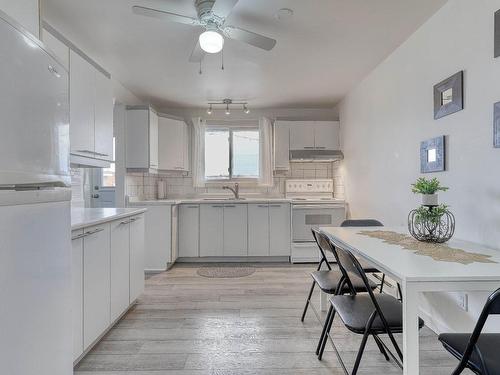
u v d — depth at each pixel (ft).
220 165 16.74
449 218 6.43
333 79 12.30
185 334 7.54
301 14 7.68
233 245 14.56
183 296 10.09
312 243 14.29
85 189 15.69
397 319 5.17
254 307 9.16
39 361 3.51
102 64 10.64
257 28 8.34
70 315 4.29
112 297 7.57
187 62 10.49
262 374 5.94
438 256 5.22
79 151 7.46
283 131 15.52
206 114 16.53
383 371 6.03
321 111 16.58
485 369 3.65
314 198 15.67
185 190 16.42
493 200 6.01
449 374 5.87
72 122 7.17
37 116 3.49
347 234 7.38
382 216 10.73
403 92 9.28
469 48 6.61
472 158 6.54
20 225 3.20
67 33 8.51
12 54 3.04
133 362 6.37
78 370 6.09
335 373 5.97
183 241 14.51
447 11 7.29
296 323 8.10
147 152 13.17
